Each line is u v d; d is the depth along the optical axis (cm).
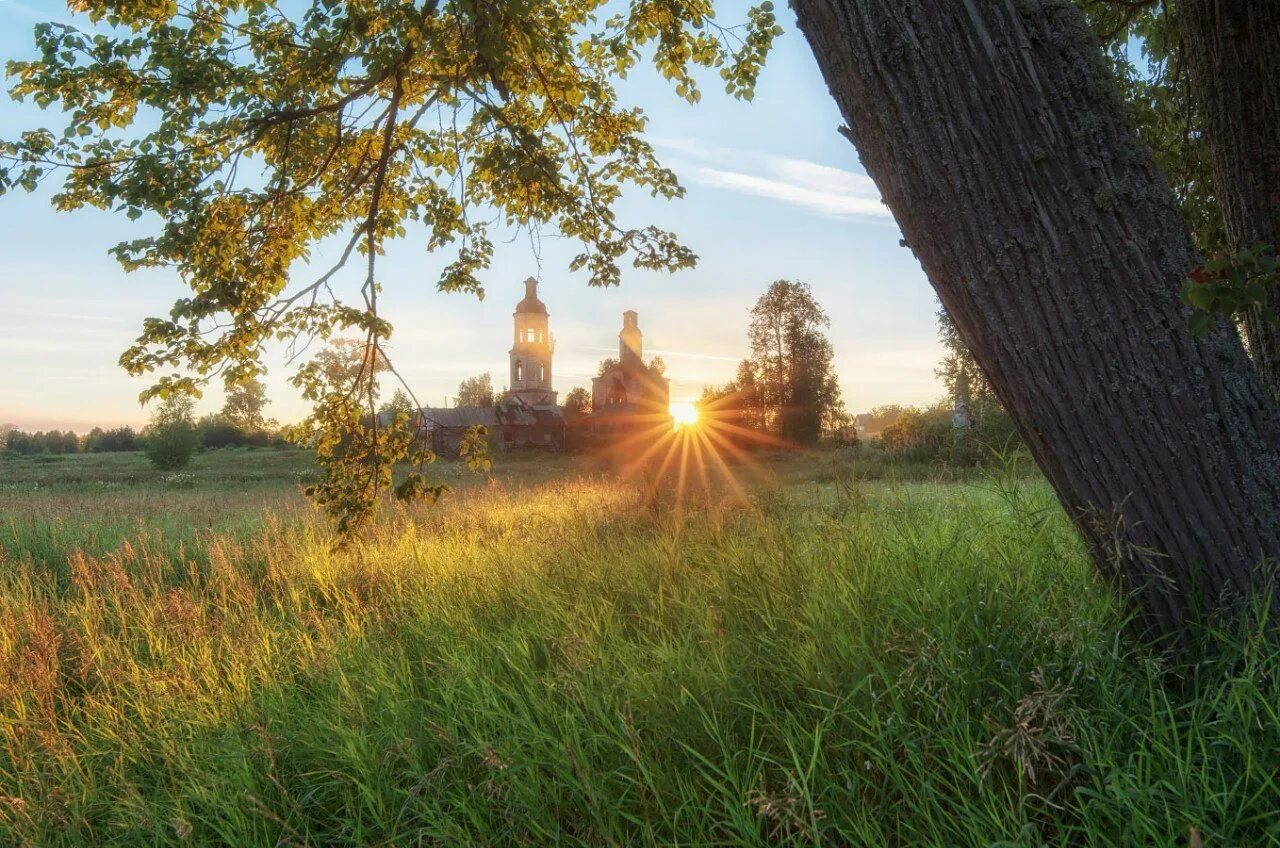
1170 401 219
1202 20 347
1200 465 218
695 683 285
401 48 507
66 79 491
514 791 247
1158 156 544
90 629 518
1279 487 219
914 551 349
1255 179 332
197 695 390
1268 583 212
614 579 464
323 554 816
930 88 225
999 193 223
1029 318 226
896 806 208
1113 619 251
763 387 5794
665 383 8156
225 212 564
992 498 455
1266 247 172
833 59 246
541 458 5338
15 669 447
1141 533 227
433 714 328
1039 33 224
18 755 355
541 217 718
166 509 1387
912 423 1736
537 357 8650
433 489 649
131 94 522
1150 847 176
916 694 239
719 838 222
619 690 296
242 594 601
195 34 516
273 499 1714
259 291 604
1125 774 186
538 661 368
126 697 426
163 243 512
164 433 4688
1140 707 220
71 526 1123
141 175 481
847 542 379
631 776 243
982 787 197
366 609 549
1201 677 219
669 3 646
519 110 702
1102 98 226
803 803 197
